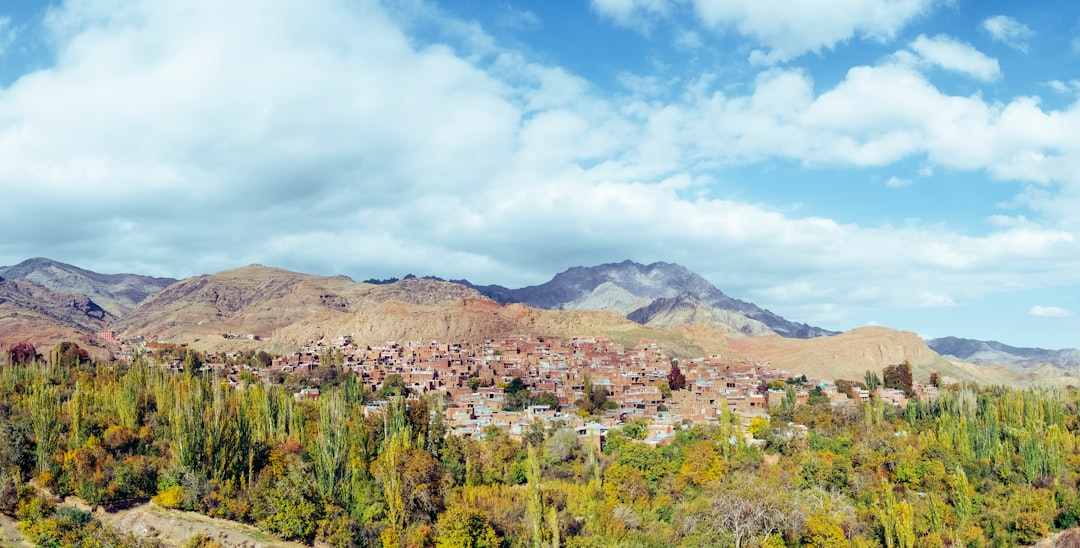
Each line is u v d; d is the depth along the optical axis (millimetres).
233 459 187125
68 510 169125
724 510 175000
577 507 181625
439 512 173750
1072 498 190625
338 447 180125
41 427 188125
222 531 166750
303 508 167750
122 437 198250
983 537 181375
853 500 196000
